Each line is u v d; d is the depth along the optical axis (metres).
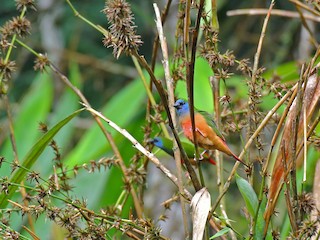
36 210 5.93
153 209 14.44
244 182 5.97
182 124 6.64
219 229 6.60
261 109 8.67
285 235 6.73
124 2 5.18
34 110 11.12
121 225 6.31
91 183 9.36
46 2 19.14
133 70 18.06
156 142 7.28
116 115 11.27
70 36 19.23
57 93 17.14
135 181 7.23
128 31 5.19
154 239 5.85
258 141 6.20
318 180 6.67
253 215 5.94
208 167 14.84
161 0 17.38
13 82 18.34
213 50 6.28
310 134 5.89
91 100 18.89
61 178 6.69
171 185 14.57
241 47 19.27
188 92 5.55
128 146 9.20
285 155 5.83
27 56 18.62
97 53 19.61
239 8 18.12
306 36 14.23
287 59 17.08
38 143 6.60
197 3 6.52
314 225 5.62
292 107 5.92
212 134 6.48
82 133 15.99
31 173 6.11
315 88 6.00
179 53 7.13
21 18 7.31
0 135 12.99
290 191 6.08
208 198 5.63
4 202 6.74
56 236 8.66
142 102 11.92
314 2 6.47
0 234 5.94
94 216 6.06
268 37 17.05
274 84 6.45
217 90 6.72
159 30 6.46
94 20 19.28
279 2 17.95
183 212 6.06
